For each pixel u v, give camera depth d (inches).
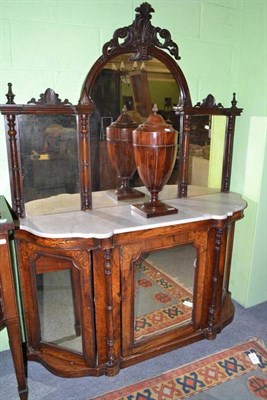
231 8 75.4
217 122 76.6
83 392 60.5
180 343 70.2
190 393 60.2
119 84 65.6
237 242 86.7
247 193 82.0
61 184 64.3
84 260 56.7
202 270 67.9
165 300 67.2
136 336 65.6
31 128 59.4
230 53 78.2
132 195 71.8
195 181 78.3
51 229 55.5
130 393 60.2
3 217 51.6
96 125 65.6
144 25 64.6
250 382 62.6
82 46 62.7
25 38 58.3
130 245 58.6
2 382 63.3
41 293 62.1
